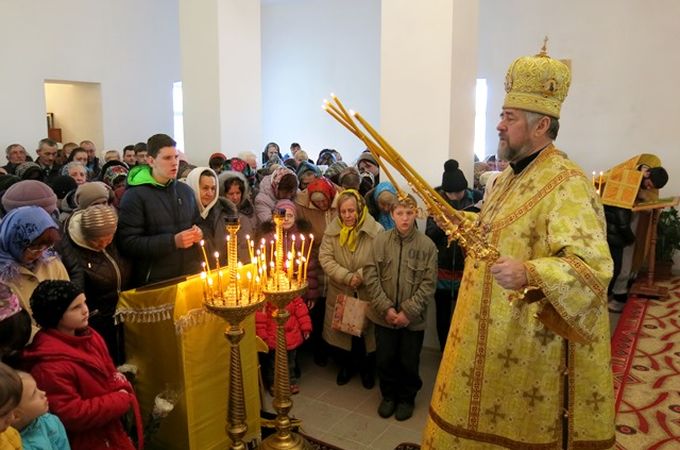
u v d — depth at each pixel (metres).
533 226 1.47
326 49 10.16
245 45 6.00
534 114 1.50
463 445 1.57
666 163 6.40
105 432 1.82
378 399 3.13
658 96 6.36
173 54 9.91
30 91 7.85
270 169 5.38
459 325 1.61
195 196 2.99
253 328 2.42
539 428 1.50
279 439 2.11
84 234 2.38
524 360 1.49
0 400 1.28
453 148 3.89
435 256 2.97
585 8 6.69
